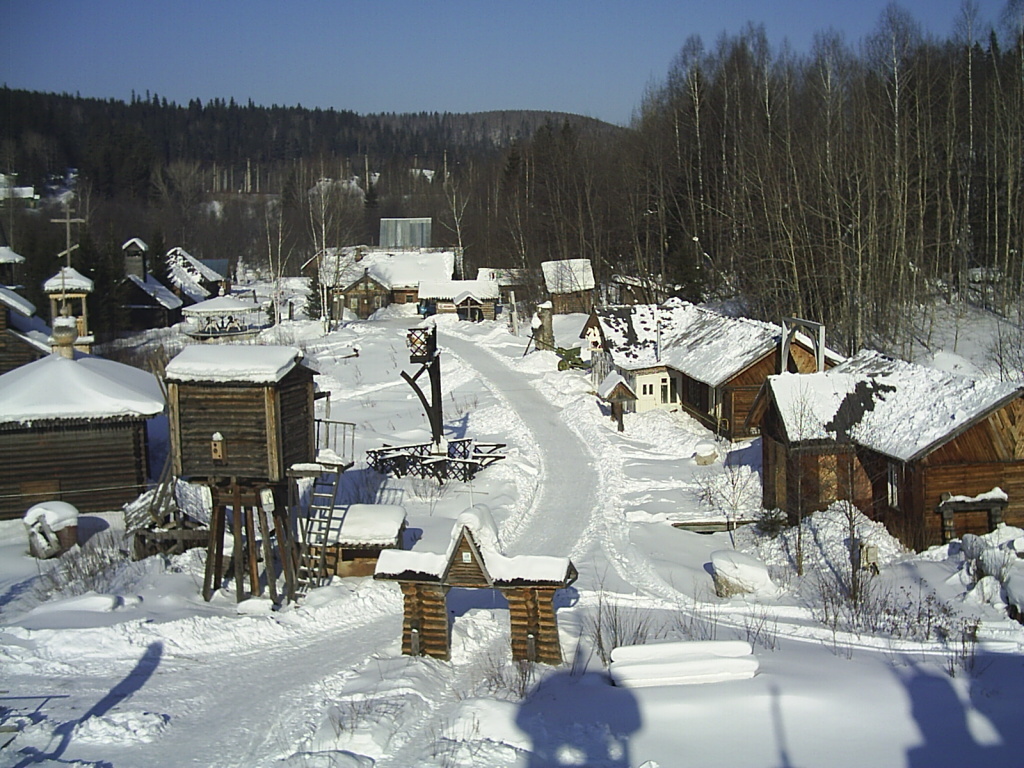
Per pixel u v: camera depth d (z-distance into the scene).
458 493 29.69
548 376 48.53
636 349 42.44
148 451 32.78
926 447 22.39
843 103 52.88
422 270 83.94
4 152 138.25
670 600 20.11
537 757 11.52
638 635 16.45
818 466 25.22
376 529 21.30
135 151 153.25
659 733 12.11
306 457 20.39
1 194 105.69
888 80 50.88
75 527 24.64
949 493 22.72
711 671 13.80
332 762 11.16
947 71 54.44
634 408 41.56
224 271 100.31
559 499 29.45
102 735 12.48
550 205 78.25
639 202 69.12
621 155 75.88
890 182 47.28
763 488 27.58
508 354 56.53
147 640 16.45
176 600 19.17
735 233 53.78
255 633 17.22
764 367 35.22
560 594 20.22
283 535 19.89
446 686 14.60
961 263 48.22
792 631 17.08
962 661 14.56
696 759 11.38
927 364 38.75
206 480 19.59
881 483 24.38
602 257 73.44
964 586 19.31
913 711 12.49
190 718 13.35
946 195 51.44
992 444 22.59
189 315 66.81
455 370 52.28
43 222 92.25
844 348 42.72
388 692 13.88
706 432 37.50
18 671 15.19
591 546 24.62
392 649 16.30
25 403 27.83
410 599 15.96
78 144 176.00
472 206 101.56
